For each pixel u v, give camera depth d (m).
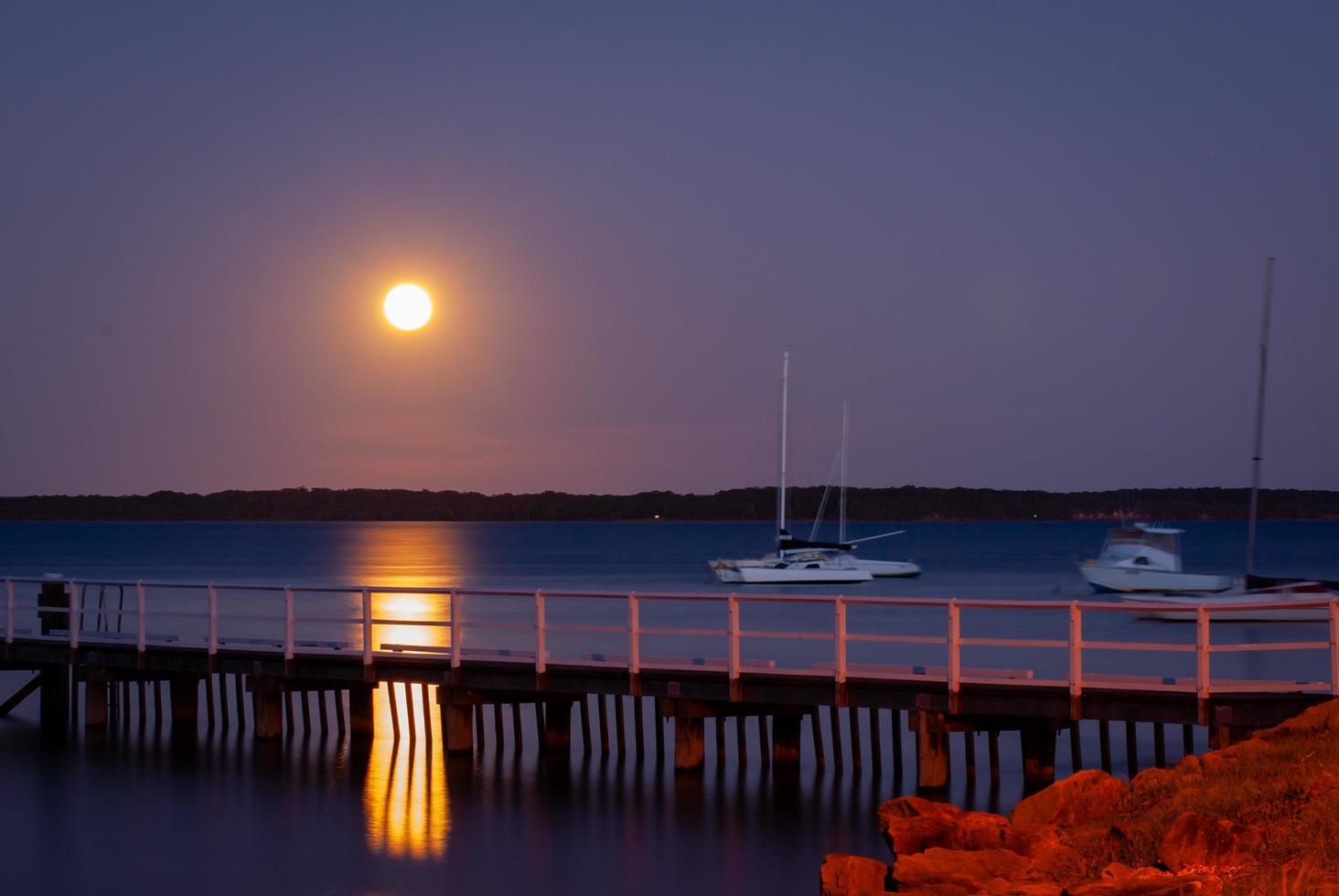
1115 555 81.62
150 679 29.41
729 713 23.11
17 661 29.64
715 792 22.39
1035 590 100.25
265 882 18.00
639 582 113.88
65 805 22.23
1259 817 12.90
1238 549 198.25
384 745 27.19
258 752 26.42
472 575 128.25
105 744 27.50
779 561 103.62
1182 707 18.81
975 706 20.23
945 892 12.98
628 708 34.94
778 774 23.75
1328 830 12.18
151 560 157.88
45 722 30.02
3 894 17.62
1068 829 14.87
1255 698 18.36
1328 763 13.86
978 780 23.19
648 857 18.83
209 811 21.70
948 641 20.30
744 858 18.72
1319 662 46.75
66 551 190.88
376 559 169.75
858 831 19.94
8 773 24.59
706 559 169.75
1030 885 12.44
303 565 148.12
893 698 20.81
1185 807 13.66
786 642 51.44
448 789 22.92
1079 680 19.44
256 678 26.42
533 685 23.41
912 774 23.86
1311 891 10.74
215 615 26.70
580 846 19.41
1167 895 11.01
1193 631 64.62
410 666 24.73
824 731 29.45
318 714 32.62
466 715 25.39
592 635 56.75
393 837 20.02
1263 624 66.25
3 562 151.25
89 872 18.52
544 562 159.00
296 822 20.95
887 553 191.12
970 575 121.00
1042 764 21.42
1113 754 26.44
